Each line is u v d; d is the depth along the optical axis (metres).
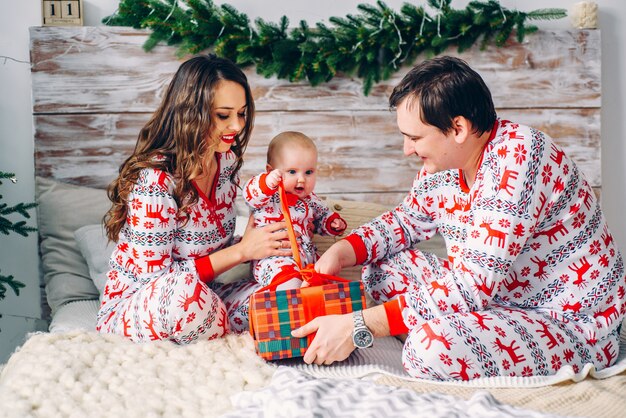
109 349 1.62
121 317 1.75
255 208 1.93
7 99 2.45
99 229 2.26
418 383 1.47
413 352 1.50
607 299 1.60
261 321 1.63
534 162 1.52
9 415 1.31
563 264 1.59
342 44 2.39
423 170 1.84
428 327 1.50
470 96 1.50
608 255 1.60
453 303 1.54
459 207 1.74
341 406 1.25
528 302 1.64
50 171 2.43
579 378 1.45
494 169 1.53
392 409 1.22
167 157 1.77
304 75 2.46
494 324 1.51
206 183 1.83
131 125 2.45
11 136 2.46
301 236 1.94
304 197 2.01
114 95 2.43
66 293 2.25
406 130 1.56
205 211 1.82
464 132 1.52
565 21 2.62
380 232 1.90
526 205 1.50
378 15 2.41
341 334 1.57
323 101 2.50
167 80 2.44
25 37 2.44
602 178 2.70
